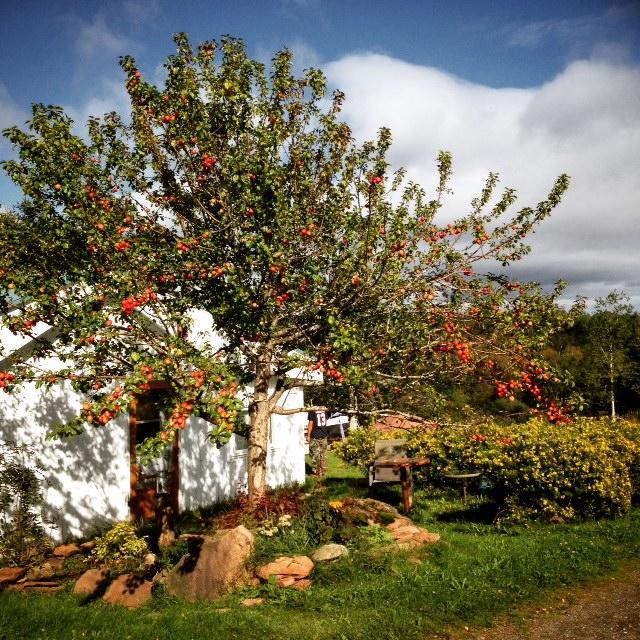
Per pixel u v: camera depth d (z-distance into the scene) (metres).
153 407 10.94
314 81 8.05
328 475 17.12
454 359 8.33
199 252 7.30
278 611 5.86
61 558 7.88
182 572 6.75
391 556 7.20
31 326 6.76
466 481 11.90
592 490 9.41
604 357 25.91
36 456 8.92
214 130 7.75
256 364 8.34
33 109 7.04
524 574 6.67
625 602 5.93
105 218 7.02
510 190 8.09
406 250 7.73
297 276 7.21
